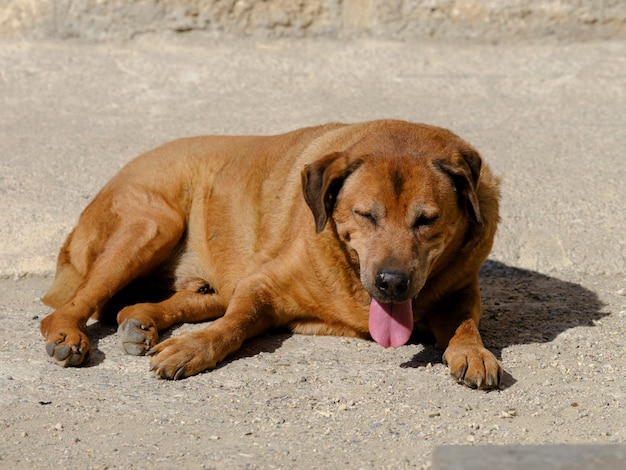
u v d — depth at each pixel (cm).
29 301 1030
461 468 626
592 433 718
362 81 1530
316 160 856
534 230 1159
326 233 873
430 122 1398
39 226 1154
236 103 1462
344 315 905
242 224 980
